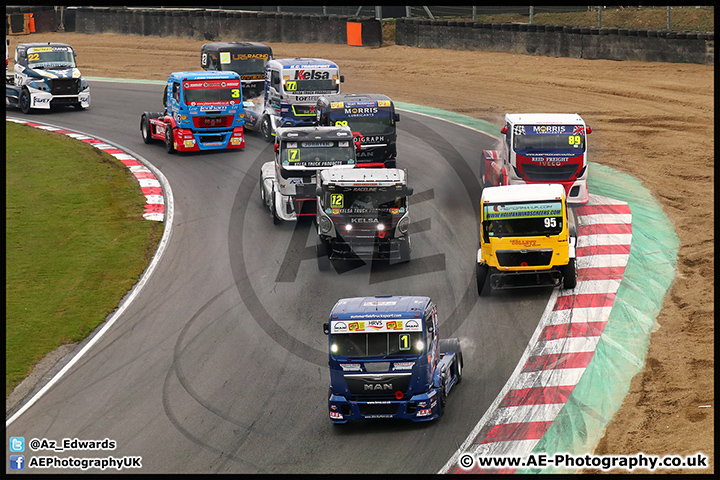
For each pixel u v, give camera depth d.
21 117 99.38
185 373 41.47
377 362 34.53
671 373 38.53
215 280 53.28
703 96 95.31
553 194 48.56
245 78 95.25
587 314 45.69
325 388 39.38
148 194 71.12
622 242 56.38
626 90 99.75
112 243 60.03
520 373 39.56
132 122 97.62
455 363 38.56
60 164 79.50
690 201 64.50
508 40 120.25
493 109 98.12
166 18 144.62
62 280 53.56
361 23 129.88
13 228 62.94
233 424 36.38
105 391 39.94
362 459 32.88
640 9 125.88
